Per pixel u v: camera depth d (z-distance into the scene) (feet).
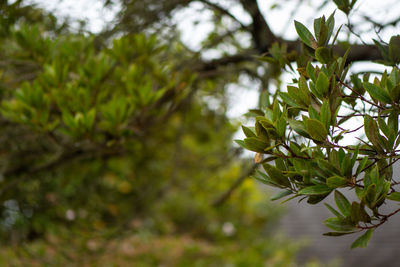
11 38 9.04
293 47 7.59
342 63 3.19
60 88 7.25
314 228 30.04
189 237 27.50
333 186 2.93
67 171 13.20
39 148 11.13
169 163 15.92
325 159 3.08
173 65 10.72
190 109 13.65
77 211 15.02
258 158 3.45
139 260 19.88
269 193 11.23
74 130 6.78
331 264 25.75
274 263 24.91
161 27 10.16
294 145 3.10
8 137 10.85
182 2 9.87
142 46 8.42
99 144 7.64
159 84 8.53
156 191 15.78
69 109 7.15
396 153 3.02
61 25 9.51
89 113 6.68
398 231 27.68
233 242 29.01
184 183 16.88
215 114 14.23
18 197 13.43
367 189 2.79
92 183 15.37
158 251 22.50
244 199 25.79
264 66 9.63
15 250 13.82
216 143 16.76
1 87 9.72
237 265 23.49
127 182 16.66
